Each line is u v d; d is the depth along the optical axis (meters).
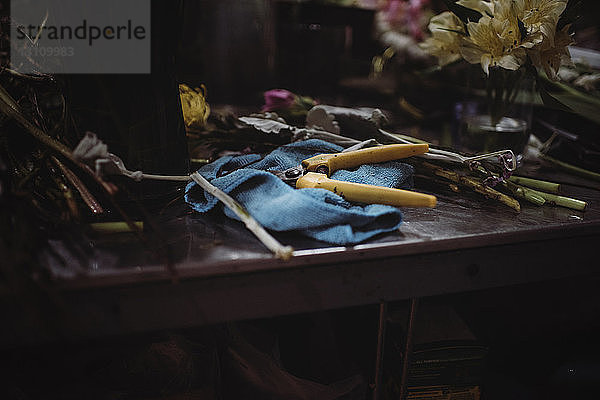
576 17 0.85
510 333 1.08
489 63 0.85
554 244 0.76
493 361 1.03
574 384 0.93
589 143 0.96
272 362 0.87
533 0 0.81
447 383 0.89
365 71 1.46
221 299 0.64
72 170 0.70
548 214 0.76
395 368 0.89
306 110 1.05
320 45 1.30
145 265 0.59
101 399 0.72
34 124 0.76
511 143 0.93
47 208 0.70
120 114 0.67
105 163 0.60
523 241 0.73
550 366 0.99
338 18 1.29
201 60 1.27
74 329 0.59
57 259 0.60
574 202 0.78
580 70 1.12
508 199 0.76
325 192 0.68
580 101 0.94
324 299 0.68
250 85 1.30
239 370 0.84
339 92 1.34
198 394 0.77
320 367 0.97
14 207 0.60
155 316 0.62
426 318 0.96
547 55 0.86
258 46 1.28
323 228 0.65
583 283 1.06
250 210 0.67
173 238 0.66
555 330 1.06
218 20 1.23
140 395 0.75
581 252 0.77
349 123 0.94
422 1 1.38
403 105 1.26
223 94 1.28
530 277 0.76
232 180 0.70
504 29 0.82
